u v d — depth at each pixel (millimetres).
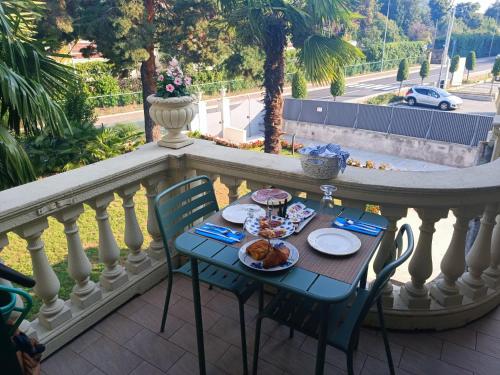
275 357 1860
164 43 9719
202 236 1582
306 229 1618
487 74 30781
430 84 26297
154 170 2232
